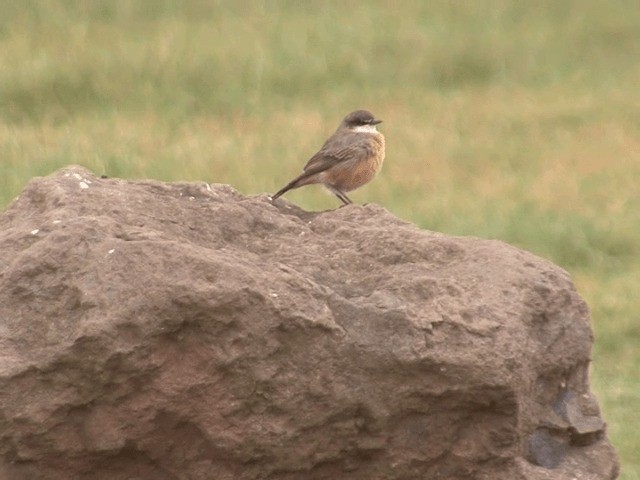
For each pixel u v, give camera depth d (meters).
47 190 11.46
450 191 28.58
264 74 35.69
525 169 30.58
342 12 42.22
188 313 10.00
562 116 34.81
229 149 29.56
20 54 35.00
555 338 11.14
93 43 36.38
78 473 10.30
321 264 11.15
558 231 25.72
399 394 10.39
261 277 10.22
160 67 34.91
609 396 18.84
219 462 10.36
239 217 11.67
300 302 10.20
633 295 22.80
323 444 10.39
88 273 10.13
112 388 10.03
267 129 31.92
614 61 40.72
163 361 10.05
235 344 10.08
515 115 34.75
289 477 10.45
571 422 11.12
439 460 10.63
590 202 28.20
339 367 10.27
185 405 10.14
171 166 27.80
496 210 27.23
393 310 10.41
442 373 10.38
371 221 12.28
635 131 33.66
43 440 10.09
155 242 10.29
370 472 10.59
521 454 10.84
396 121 33.56
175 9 40.72
